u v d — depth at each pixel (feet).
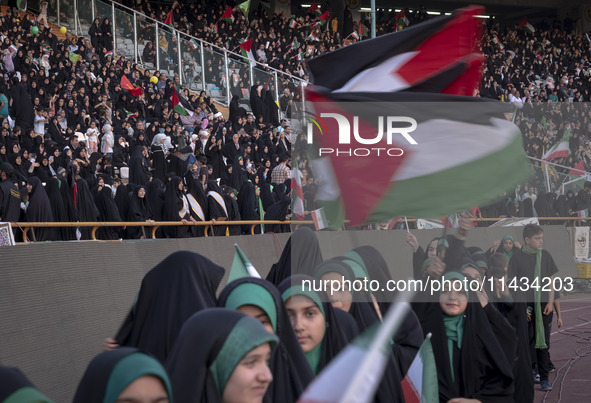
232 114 100.12
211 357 10.67
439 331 17.75
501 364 17.87
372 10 50.03
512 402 18.38
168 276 14.25
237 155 83.76
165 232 57.57
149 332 13.91
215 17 140.36
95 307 33.73
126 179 72.23
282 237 65.16
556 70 164.76
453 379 17.92
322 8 174.81
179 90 99.40
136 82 94.84
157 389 9.25
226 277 50.75
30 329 28.27
